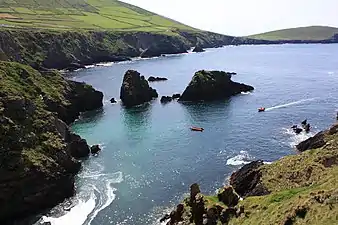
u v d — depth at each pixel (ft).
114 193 195.42
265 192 164.45
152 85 498.69
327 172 150.82
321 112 346.54
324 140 228.22
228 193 142.41
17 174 178.09
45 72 352.28
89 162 235.81
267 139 274.36
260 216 121.08
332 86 477.77
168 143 271.28
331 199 103.76
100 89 462.60
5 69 270.05
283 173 170.71
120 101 405.39
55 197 188.96
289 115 338.75
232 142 270.26
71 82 365.40
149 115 350.23
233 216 131.03
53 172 192.24
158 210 178.91
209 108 372.99
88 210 180.55
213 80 419.13
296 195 124.47
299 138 274.16
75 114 340.39
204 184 204.85
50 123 221.66
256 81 526.16
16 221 173.88
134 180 210.18
